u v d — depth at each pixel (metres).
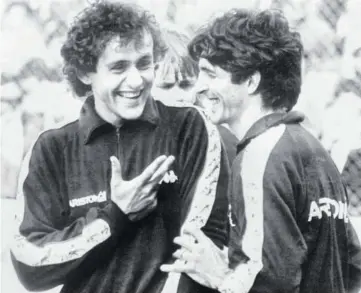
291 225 3.57
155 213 4.08
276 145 3.63
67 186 4.14
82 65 4.16
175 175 4.10
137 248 4.07
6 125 4.21
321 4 4.42
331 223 3.64
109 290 4.07
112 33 4.12
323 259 3.62
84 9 4.18
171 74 4.11
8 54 4.24
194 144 4.08
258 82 3.87
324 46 4.41
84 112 4.17
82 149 4.14
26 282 4.14
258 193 3.62
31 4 4.26
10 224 4.16
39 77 4.21
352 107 4.37
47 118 4.21
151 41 4.14
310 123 4.37
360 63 4.42
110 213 4.07
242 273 3.65
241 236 3.68
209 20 4.10
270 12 3.92
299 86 3.89
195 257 3.95
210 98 4.03
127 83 4.12
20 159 4.20
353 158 4.36
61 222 4.13
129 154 4.11
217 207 4.04
